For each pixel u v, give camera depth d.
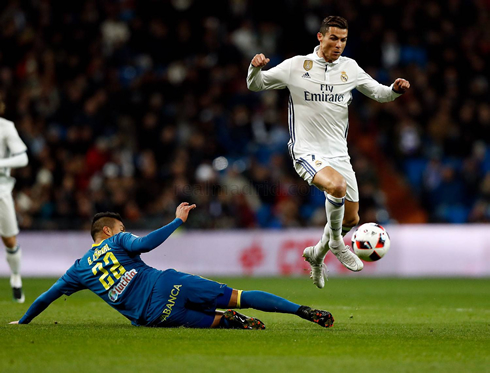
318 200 62.59
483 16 77.88
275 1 77.00
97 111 66.06
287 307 22.73
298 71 26.62
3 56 73.75
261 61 25.19
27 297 37.94
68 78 71.50
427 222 63.28
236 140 65.69
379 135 70.56
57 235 58.47
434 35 75.25
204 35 73.69
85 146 63.09
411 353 18.77
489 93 72.12
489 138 68.25
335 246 26.73
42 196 58.97
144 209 59.66
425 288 46.09
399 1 77.00
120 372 16.02
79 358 17.58
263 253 58.97
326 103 26.55
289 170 63.62
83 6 76.06
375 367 16.75
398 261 59.03
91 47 73.00
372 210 60.06
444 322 26.97
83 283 23.34
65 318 27.06
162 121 66.44
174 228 22.77
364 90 27.36
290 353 18.47
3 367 16.52
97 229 23.94
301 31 76.38
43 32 74.50
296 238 58.66
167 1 74.75
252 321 23.11
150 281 22.89
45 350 18.66
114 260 22.97
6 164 33.34
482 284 49.47
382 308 33.19
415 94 71.31
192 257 59.38
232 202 59.78
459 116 69.31
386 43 75.06
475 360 17.84
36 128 65.56
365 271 59.03
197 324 22.84
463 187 63.19
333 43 26.05
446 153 68.12
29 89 70.12
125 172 60.72
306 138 26.69
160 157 64.38
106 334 21.38
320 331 23.02
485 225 58.47
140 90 67.69
